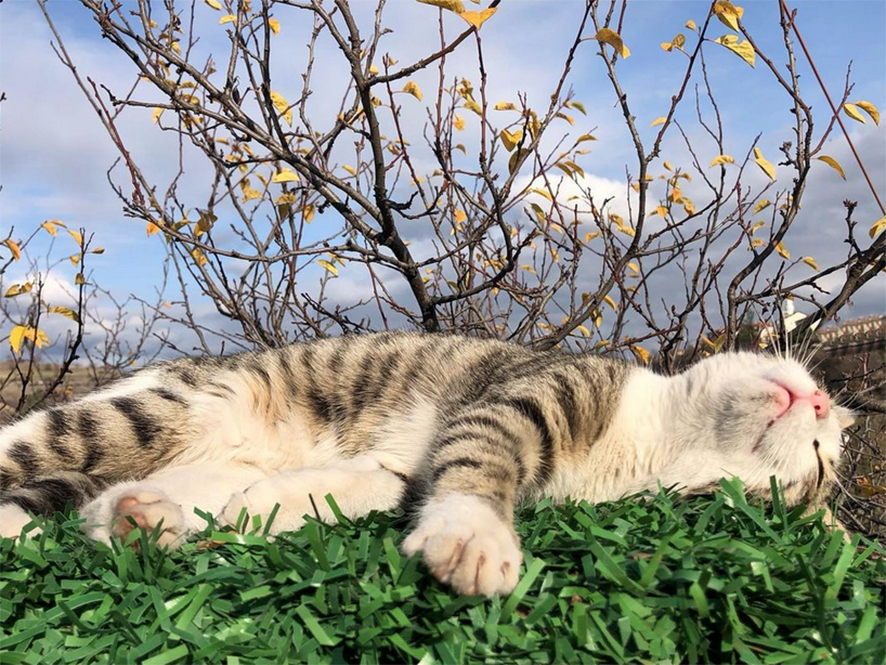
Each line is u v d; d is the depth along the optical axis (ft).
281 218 2.03
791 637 0.71
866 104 1.45
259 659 0.68
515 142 1.63
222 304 2.25
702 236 1.91
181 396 1.43
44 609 0.78
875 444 2.28
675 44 1.61
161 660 0.68
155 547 0.86
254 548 0.88
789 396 1.25
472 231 2.09
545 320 2.51
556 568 0.80
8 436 1.36
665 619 0.71
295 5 1.48
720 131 1.91
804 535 0.93
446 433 1.19
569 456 1.23
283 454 1.50
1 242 1.84
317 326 2.29
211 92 1.63
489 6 1.14
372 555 0.79
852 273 1.72
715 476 1.23
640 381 1.35
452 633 0.68
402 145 1.85
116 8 1.57
